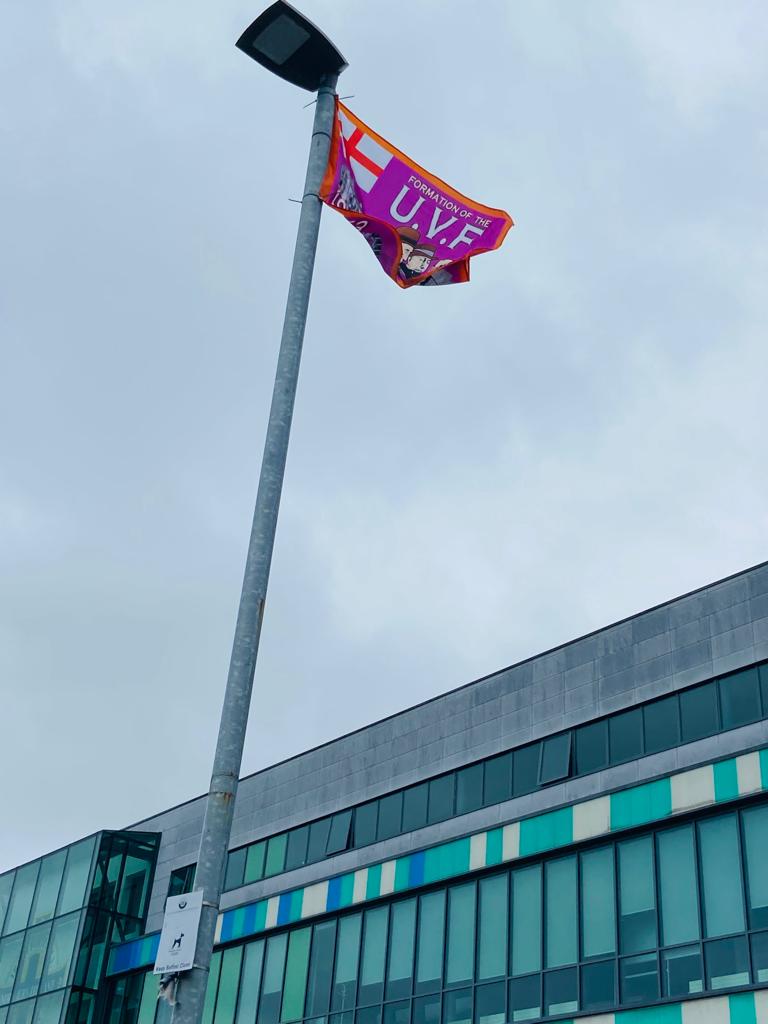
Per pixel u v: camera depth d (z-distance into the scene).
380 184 15.84
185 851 37.06
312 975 30.03
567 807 25.41
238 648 9.84
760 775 21.84
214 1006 32.62
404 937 28.05
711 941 21.55
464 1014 25.59
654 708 25.16
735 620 24.17
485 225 16.50
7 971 39.19
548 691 27.58
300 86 12.96
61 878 38.84
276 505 10.54
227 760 9.38
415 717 31.03
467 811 28.05
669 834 23.28
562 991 23.80
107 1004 35.78
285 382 11.09
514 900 25.80
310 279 11.73
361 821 31.31
